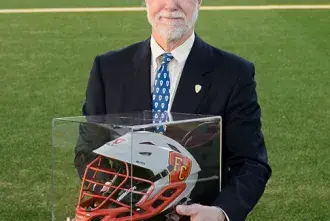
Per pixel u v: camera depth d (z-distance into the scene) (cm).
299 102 962
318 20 1543
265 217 599
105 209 240
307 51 1285
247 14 1606
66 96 998
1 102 962
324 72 1141
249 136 277
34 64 1193
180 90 279
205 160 254
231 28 1476
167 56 281
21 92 1016
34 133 830
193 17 275
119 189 240
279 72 1141
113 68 291
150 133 243
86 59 1241
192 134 251
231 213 257
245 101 279
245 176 269
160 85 281
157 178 240
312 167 719
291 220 597
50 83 1067
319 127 852
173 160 243
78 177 252
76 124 251
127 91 286
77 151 251
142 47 290
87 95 297
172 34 273
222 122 279
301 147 779
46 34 1439
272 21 1537
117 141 242
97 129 247
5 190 657
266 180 278
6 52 1283
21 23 1549
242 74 281
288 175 695
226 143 281
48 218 598
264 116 895
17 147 778
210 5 1703
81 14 1634
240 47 1328
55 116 907
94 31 1467
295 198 638
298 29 1462
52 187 256
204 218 247
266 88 1038
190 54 281
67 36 1423
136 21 1554
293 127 851
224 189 264
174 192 245
